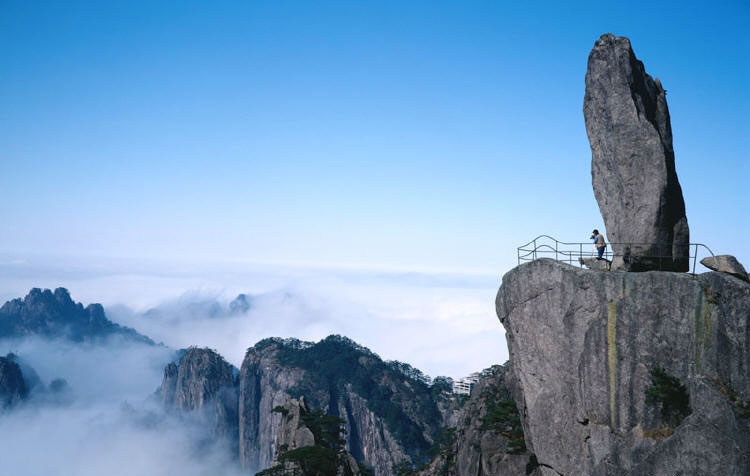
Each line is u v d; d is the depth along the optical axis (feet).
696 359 126.31
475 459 341.21
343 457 426.92
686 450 122.31
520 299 170.81
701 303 126.11
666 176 148.15
